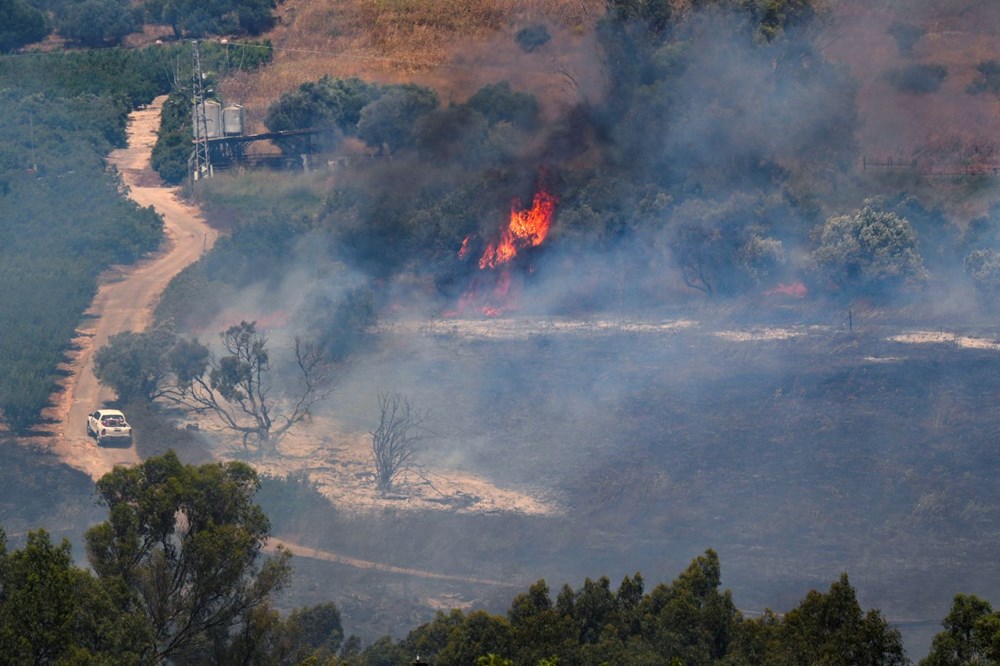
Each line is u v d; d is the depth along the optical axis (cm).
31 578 10594
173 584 12194
